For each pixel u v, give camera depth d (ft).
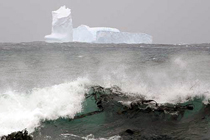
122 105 110.73
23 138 83.71
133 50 437.17
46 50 417.28
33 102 115.85
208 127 94.79
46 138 86.99
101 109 108.88
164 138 86.69
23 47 499.10
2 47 485.97
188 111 108.17
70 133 91.20
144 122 98.94
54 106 110.73
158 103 113.80
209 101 119.65
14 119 99.40
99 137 87.81
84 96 119.75
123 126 96.27
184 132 91.20
